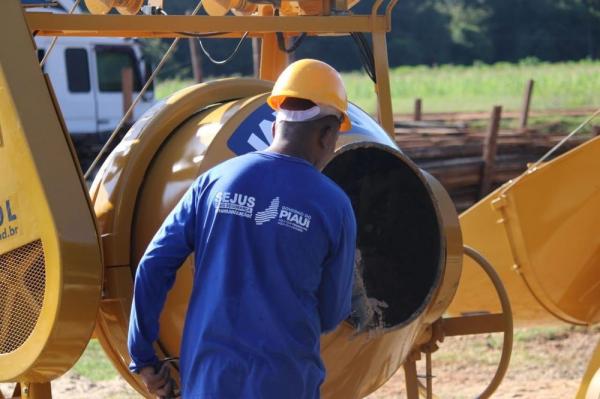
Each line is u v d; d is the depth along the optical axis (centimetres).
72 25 521
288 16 584
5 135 471
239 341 405
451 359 1184
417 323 564
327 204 417
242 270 410
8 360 482
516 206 848
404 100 4816
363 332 522
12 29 477
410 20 7344
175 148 531
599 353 662
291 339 409
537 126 3030
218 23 558
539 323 938
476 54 7225
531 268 855
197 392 408
